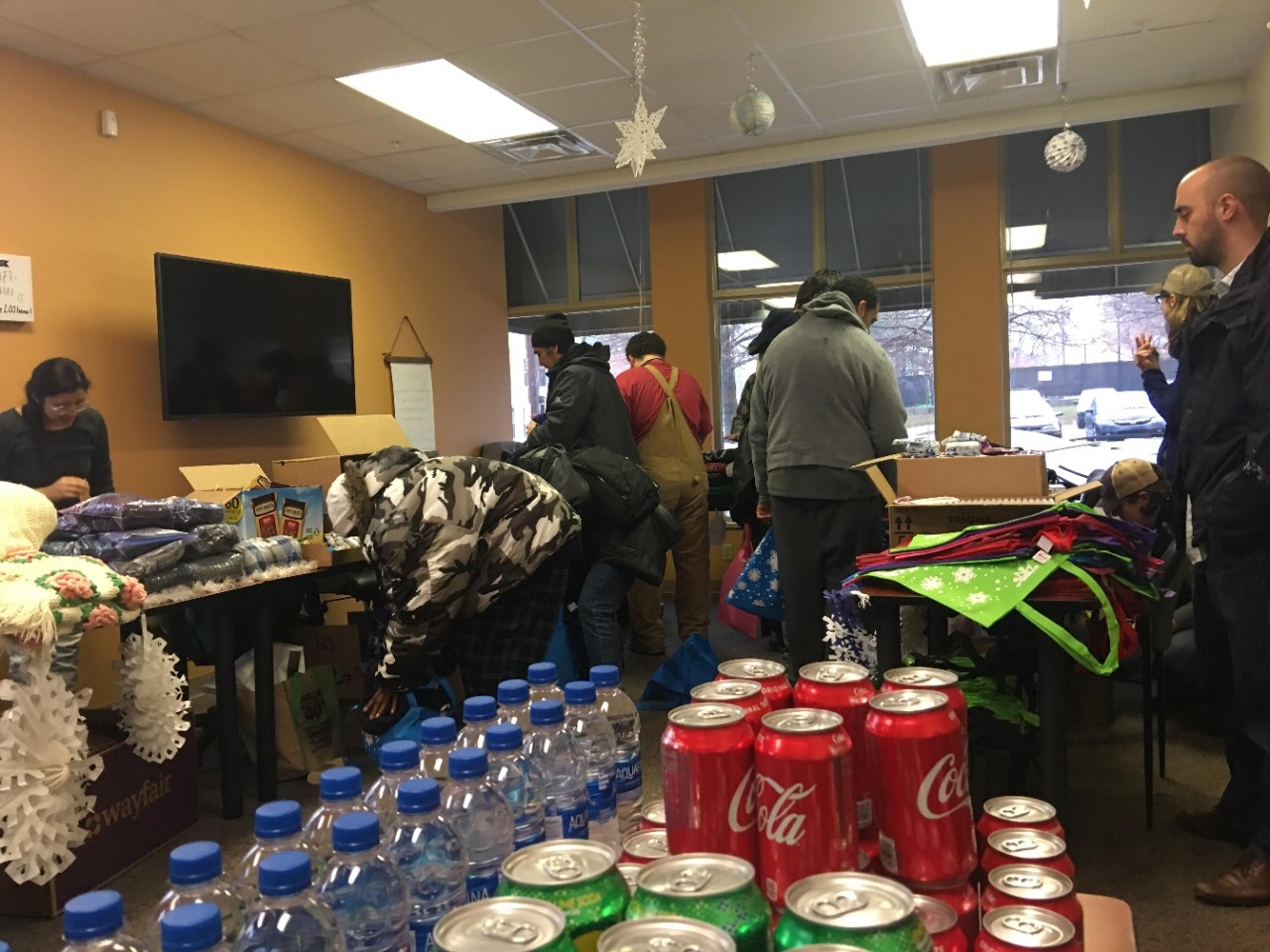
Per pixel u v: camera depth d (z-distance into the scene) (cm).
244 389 448
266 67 397
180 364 416
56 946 201
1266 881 197
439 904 92
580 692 119
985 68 433
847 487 270
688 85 443
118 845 233
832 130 516
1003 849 98
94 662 378
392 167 544
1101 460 567
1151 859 222
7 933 208
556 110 469
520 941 65
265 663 277
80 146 389
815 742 85
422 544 245
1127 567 188
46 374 323
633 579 347
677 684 353
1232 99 459
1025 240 567
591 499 325
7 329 359
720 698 101
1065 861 95
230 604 267
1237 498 186
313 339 489
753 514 443
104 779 230
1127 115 478
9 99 362
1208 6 372
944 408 572
